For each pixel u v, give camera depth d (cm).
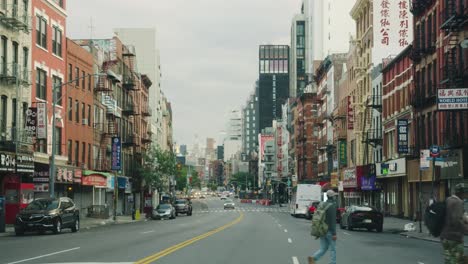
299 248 2259
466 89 3412
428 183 4584
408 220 5034
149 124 9900
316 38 12569
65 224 3362
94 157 6209
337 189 8375
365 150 6681
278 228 3888
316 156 11094
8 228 3772
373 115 6391
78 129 5641
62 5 5259
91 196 6097
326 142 9431
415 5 4616
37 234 3300
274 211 9275
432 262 1831
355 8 7100
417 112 4766
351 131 7531
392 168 5375
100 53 6519
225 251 2098
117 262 1702
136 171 8219
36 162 4572
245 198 19400
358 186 6625
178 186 15900
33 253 2008
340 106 8131
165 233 3250
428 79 4469
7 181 4097
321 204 1571
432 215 1260
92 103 6134
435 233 1261
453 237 1235
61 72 5169
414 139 4841
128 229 3809
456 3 3844
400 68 5331
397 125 4934
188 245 2358
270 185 16288
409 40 6166
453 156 3803
